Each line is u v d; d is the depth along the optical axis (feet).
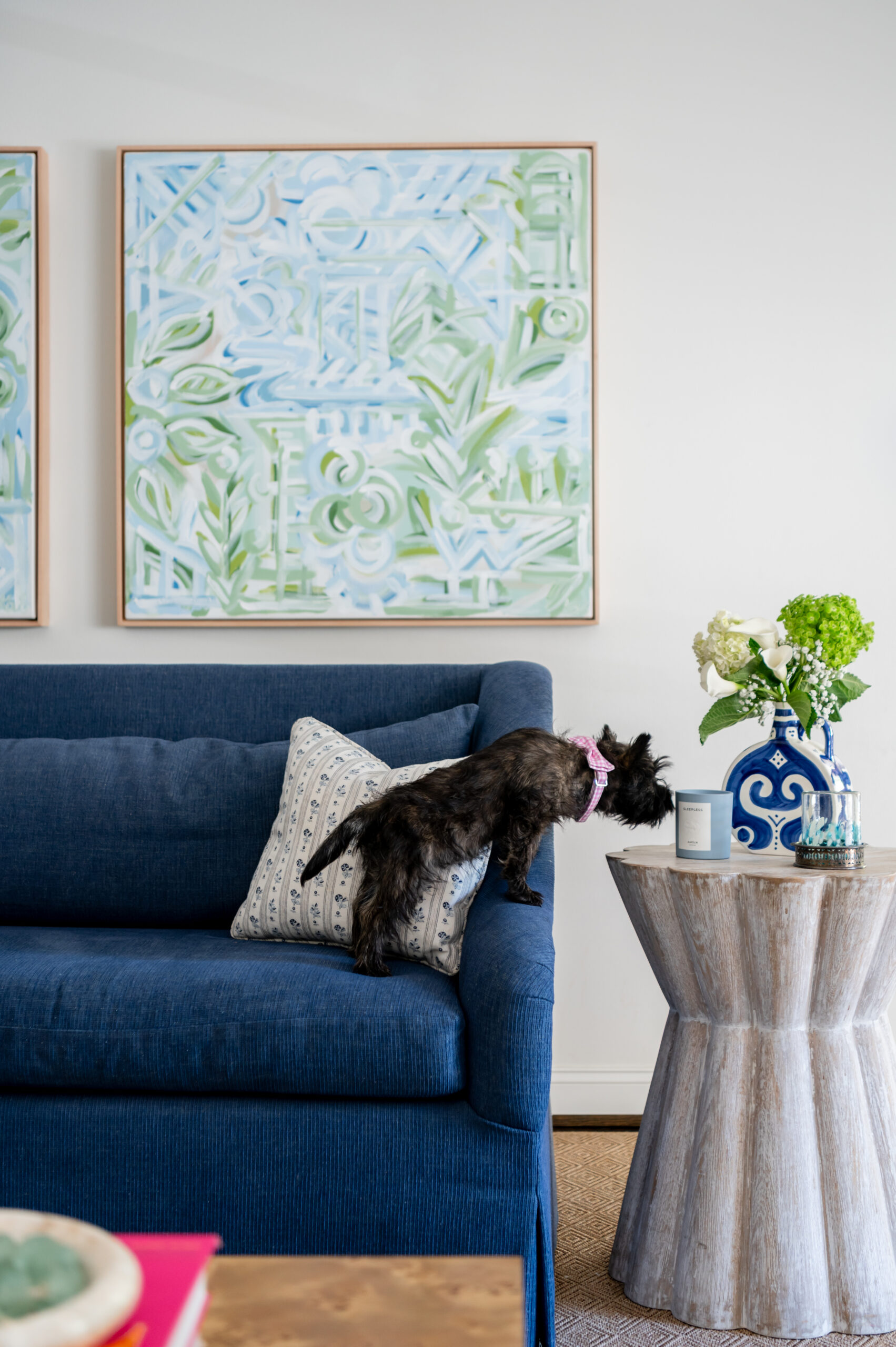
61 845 6.62
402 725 6.85
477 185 8.19
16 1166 4.60
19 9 8.34
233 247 8.23
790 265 8.25
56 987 4.76
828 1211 5.08
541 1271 4.56
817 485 8.19
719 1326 4.99
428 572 8.15
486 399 8.17
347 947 5.82
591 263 8.16
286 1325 2.45
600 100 8.29
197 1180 4.53
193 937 6.18
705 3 8.29
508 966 4.54
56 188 8.34
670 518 8.21
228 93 8.34
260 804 6.68
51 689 7.44
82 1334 1.76
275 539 8.18
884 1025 5.41
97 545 8.32
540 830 5.54
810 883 4.94
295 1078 4.55
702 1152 5.16
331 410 8.21
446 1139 4.48
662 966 5.47
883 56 8.25
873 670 8.13
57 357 8.34
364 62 8.32
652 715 8.16
